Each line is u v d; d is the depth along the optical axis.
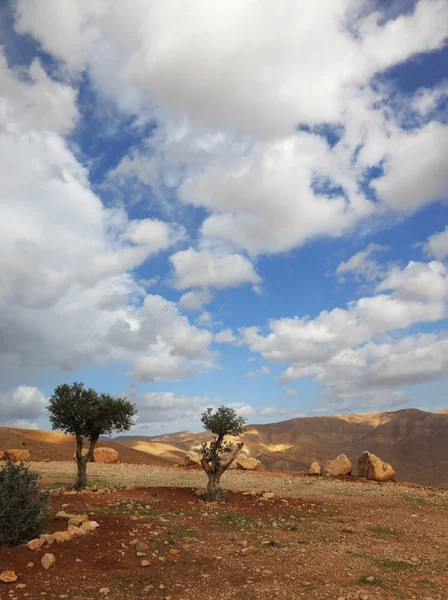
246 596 8.90
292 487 24.66
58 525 13.07
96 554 11.02
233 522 15.53
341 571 10.54
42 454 46.47
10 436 51.47
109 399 22.48
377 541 13.48
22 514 11.34
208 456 19.72
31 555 10.48
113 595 8.80
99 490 19.66
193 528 14.28
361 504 19.67
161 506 17.23
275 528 15.00
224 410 20.27
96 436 21.95
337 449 179.75
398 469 141.88
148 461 54.97
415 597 8.88
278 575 10.20
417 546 12.95
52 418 21.53
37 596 8.54
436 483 121.50
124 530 13.02
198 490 20.50
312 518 16.69
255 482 26.61
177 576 10.05
